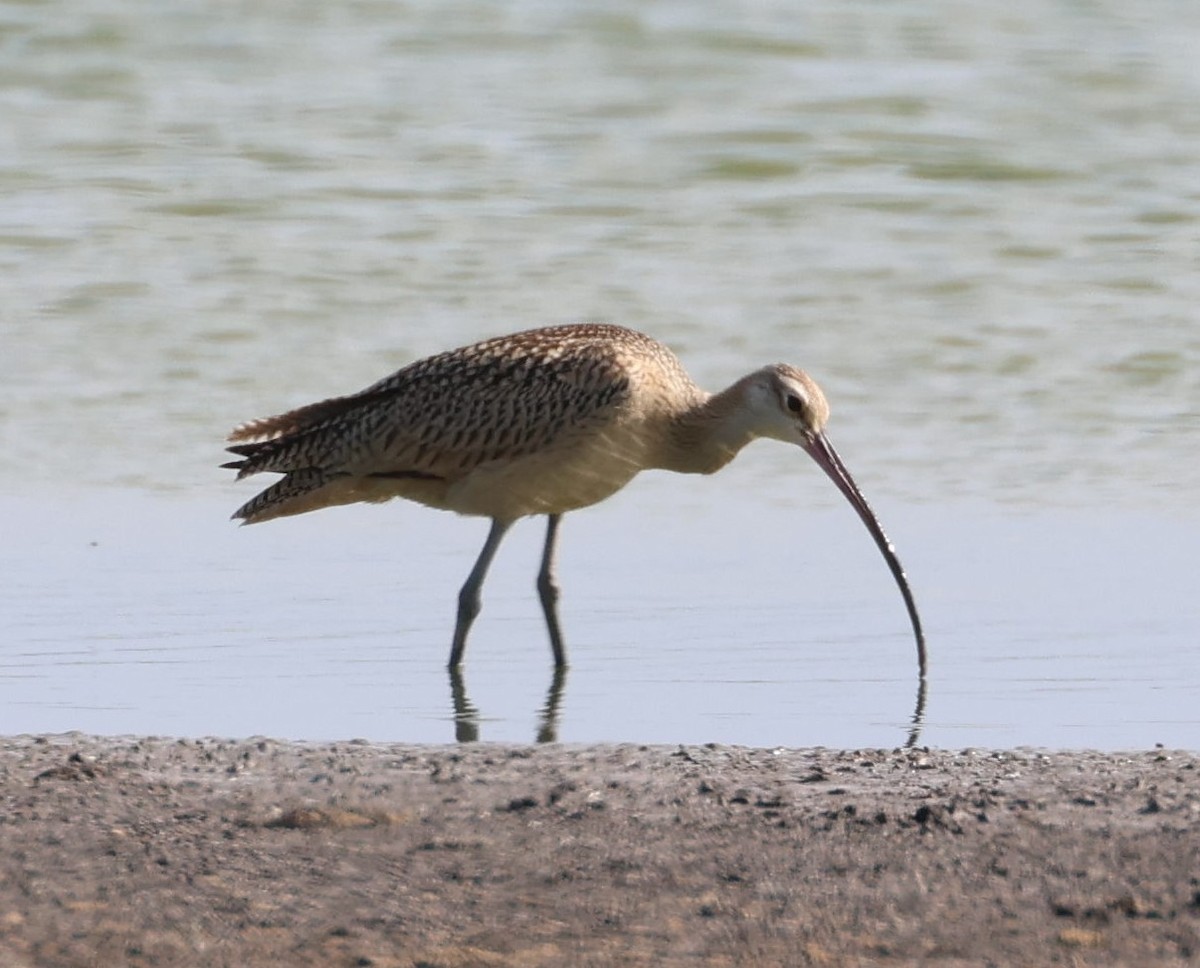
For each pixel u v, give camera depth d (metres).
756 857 9.01
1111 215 24.52
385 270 22.11
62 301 21.00
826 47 32.31
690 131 27.73
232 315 20.66
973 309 21.17
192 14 33.91
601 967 7.97
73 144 26.64
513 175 25.75
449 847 9.12
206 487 16.75
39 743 10.68
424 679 12.70
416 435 13.80
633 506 16.64
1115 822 9.39
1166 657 12.88
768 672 12.74
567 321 20.64
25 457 17.22
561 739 11.48
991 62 31.39
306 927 8.30
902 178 25.97
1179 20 34.19
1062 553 15.18
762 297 21.44
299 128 27.56
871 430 18.12
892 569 13.47
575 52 31.95
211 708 11.99
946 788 9.93
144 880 8.70
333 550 15.59
